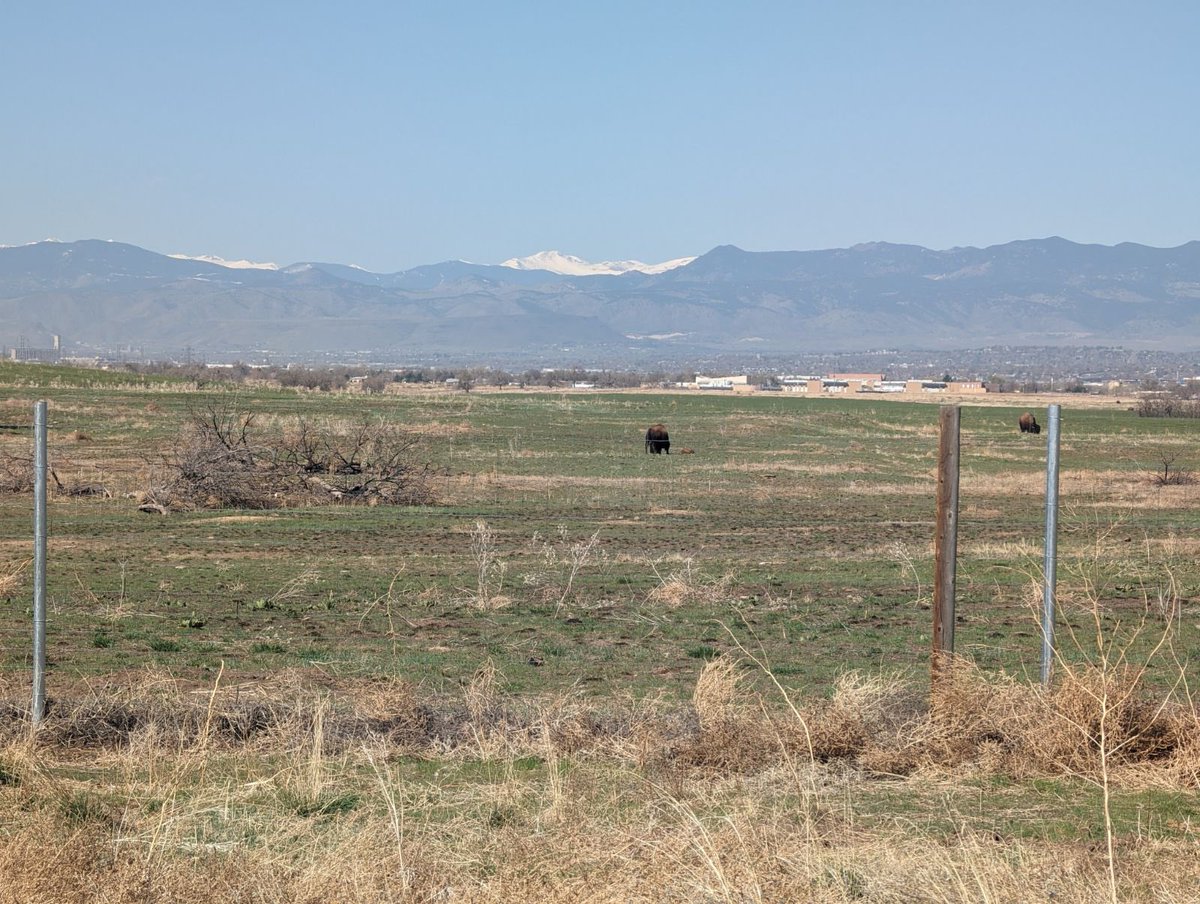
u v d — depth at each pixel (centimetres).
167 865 672
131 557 2289
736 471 4469
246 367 14738
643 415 7125
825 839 718
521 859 686
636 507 3378
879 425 7006
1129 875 663
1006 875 645
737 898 623
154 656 1401
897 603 1841
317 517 3028
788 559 2361
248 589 1936
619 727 1005
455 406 7175
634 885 642
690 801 817
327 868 669
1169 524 2959
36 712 970
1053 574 991
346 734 1012
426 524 2908
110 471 3856
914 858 675
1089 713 918
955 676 970
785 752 874
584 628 1641
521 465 4481
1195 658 1388
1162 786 865
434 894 649
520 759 947
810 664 1402
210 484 3288
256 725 1026
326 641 1527
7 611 1689
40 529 986
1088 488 3950
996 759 911
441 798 821
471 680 1262
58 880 649
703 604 1830
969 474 4403
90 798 783
